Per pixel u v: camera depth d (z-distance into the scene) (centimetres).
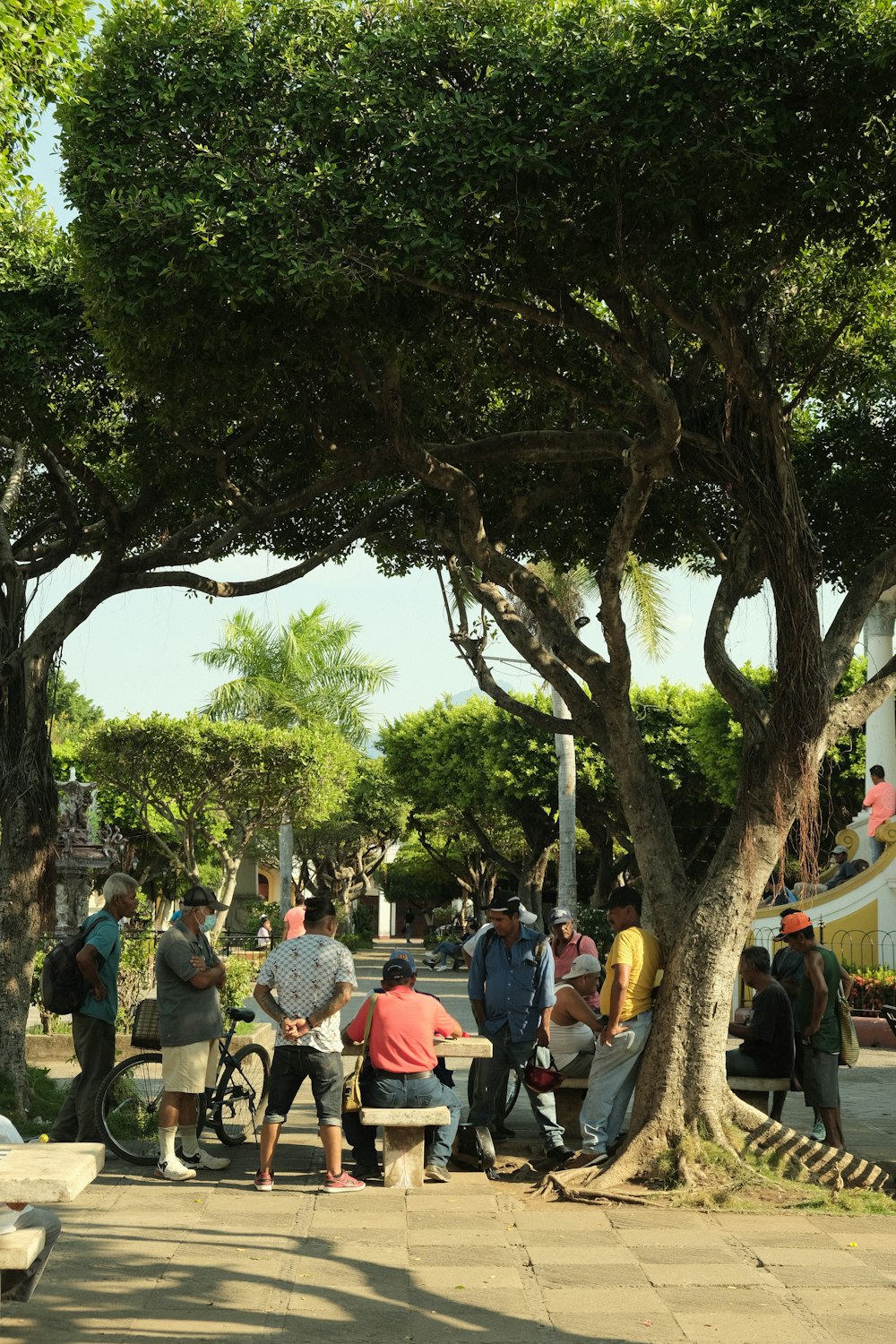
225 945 3522
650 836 845
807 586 791
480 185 749
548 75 739
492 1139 931
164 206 749
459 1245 651
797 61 710
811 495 1137
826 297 967
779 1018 905
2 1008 991
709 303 836
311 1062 766
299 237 758
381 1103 792
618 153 725
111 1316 535
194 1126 826
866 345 1066
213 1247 638
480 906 5219
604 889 3869
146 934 1725
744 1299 570
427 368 1016
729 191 758
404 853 6825
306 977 770
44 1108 1031
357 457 974
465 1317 543
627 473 1088
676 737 3475
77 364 1012
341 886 5669
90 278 806
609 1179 771
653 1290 582
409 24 776
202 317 803
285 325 830
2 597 1077
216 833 4222
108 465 1244
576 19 760
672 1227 695
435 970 4172
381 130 754
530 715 1170
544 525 1187
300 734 3316
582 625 1867
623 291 824
